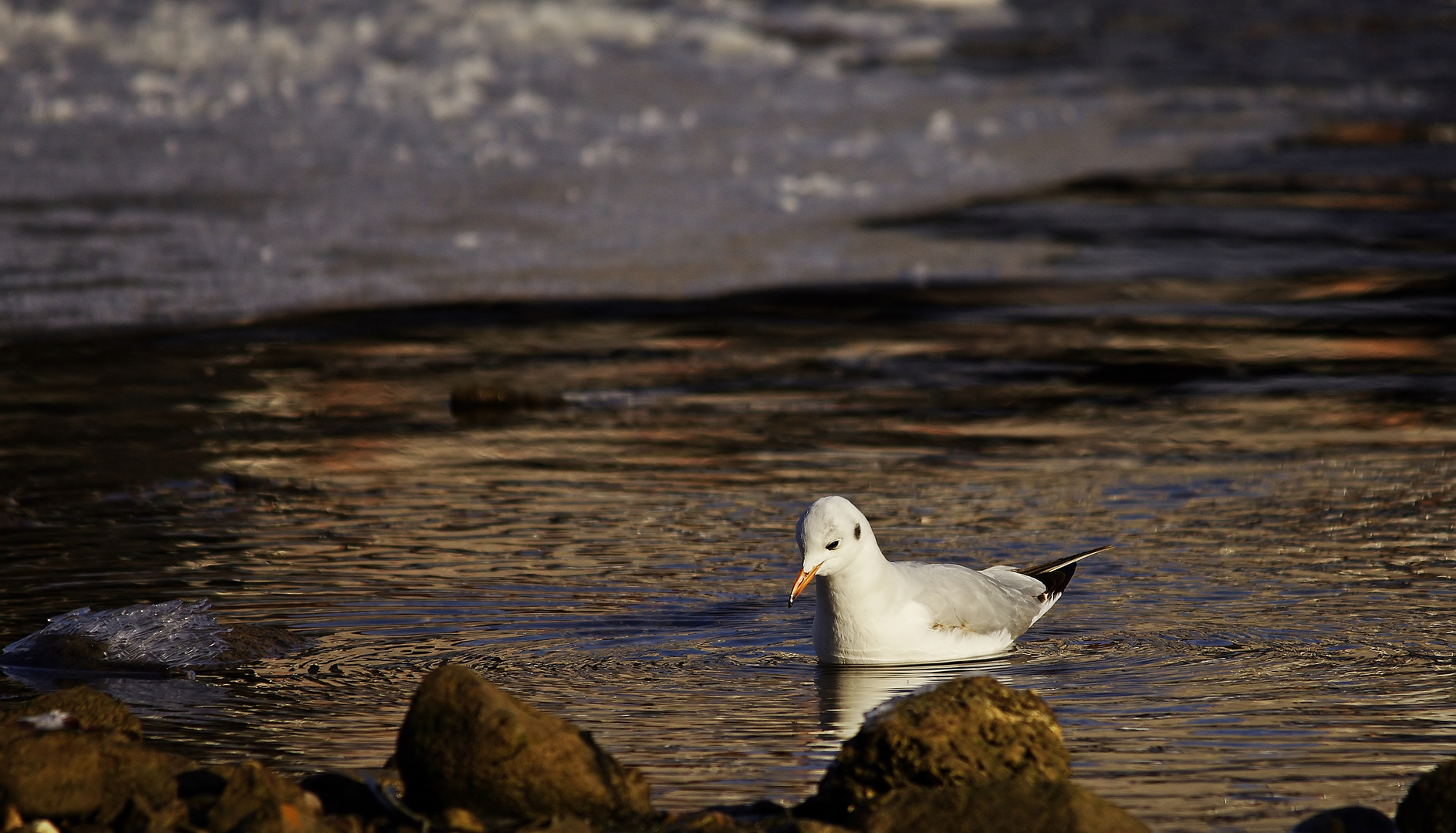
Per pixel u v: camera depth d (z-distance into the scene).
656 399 17.69
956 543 12.55
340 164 26.70
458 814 7.16
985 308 21.56
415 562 12.10
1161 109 35.16
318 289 21.23
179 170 25.95
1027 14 46.31
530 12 39.44
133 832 7.06
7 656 9.97
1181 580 11.58
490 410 17.20
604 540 12.73
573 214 24.80
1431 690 9.26
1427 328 20.58
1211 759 8.22
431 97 31.20
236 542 12.60
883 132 31.23
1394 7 48.47
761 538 12.77
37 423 16.39
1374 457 15.23
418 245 23.00
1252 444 15.78
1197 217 26.69
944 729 7.41
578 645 10.31
